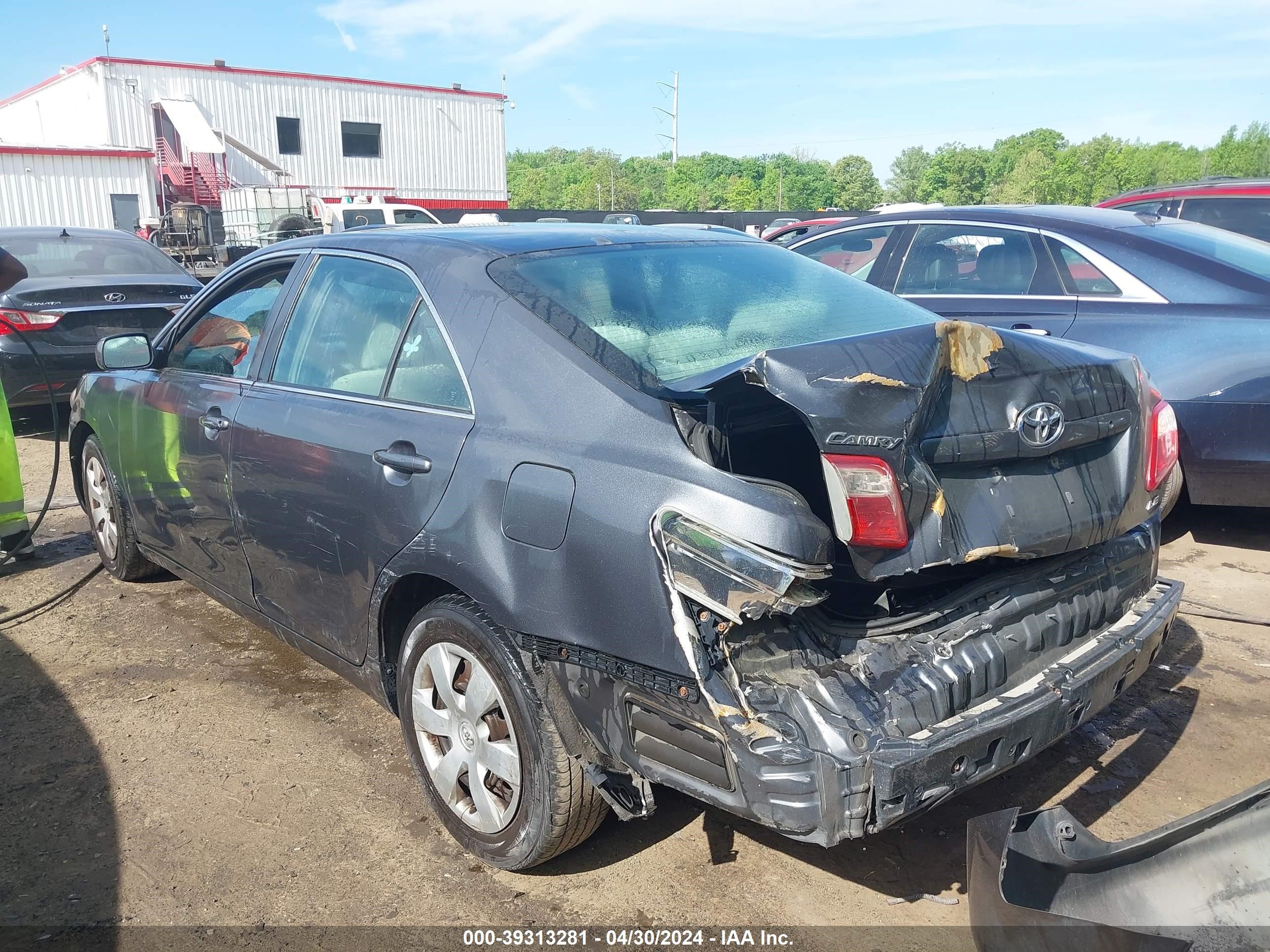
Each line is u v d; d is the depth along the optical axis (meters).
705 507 2.15
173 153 31.70
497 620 2.52
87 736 3.53
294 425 3.21
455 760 2.77
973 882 2.19
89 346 7.95
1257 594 4.55
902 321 3.12
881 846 2.84
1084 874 2.21
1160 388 4.70
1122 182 108.94
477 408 2.67
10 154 27.12
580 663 2.36
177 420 3.89
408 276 3.03
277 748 3.43
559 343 2.59
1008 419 2.31
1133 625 2.68
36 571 5.25
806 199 127.00
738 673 2.13
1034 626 2.46
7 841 2.94
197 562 4.03
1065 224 5.18
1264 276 4.66
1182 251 4.84
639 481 2.26
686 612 2.13
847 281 3.44
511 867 2.69
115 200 29.09
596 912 2.59
